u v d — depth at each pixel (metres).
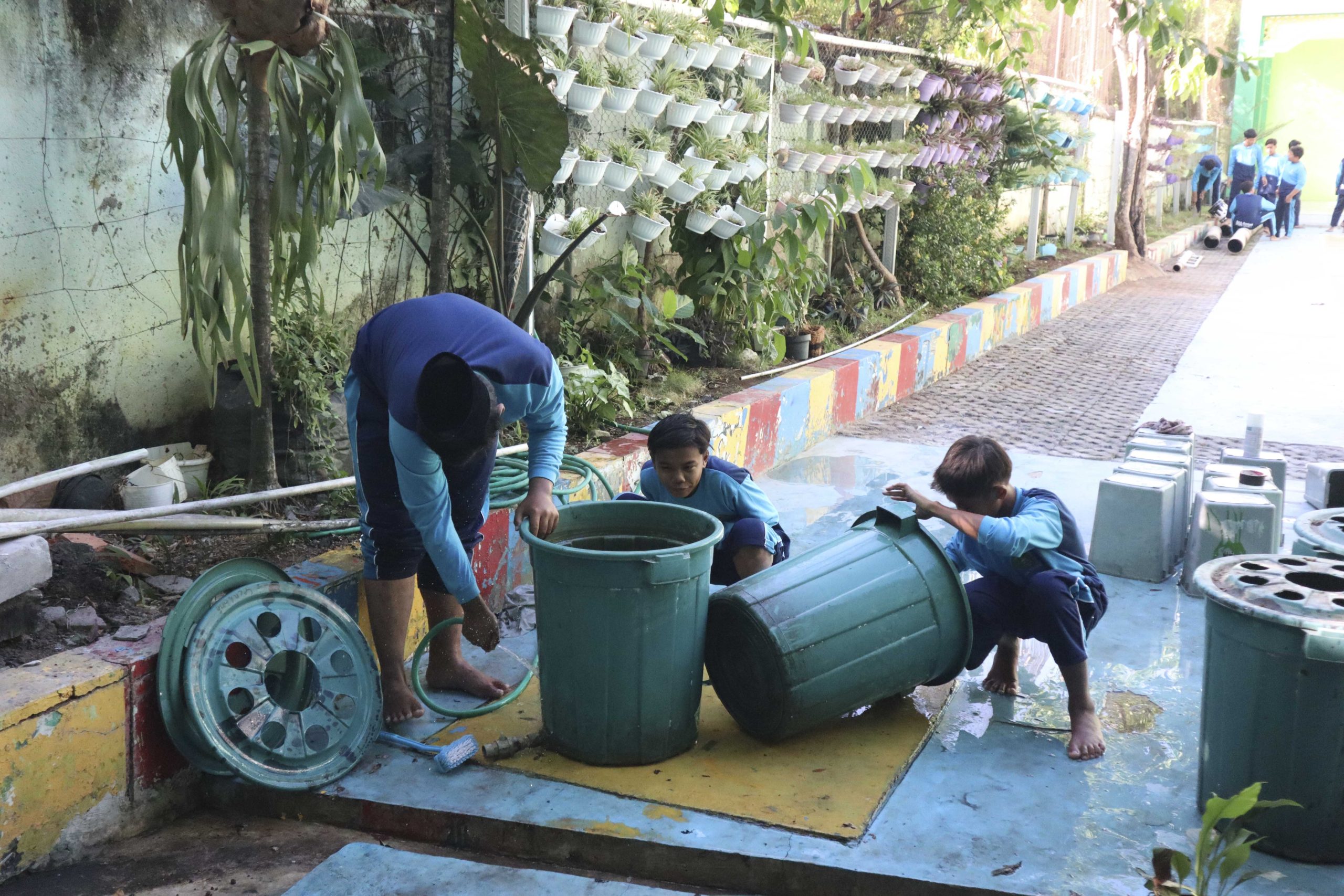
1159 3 11.90
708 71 7.48
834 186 8.09
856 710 3.95
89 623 3.49
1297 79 30.64
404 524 3.62
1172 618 4.74
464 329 3.28
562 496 4.82
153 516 3.73
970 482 3.84
